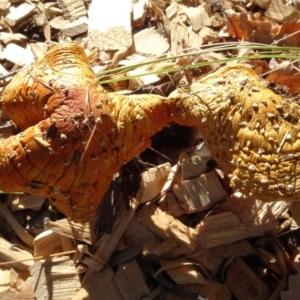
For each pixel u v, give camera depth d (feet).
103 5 1.07
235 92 0.68
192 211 0.84
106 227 0.80
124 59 1.01
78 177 0.66
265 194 0.65
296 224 0.83
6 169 0.65
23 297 0.78
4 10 1.09
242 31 1.05
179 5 1.11
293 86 0.97
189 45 1.03
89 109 0.65
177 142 0.91
